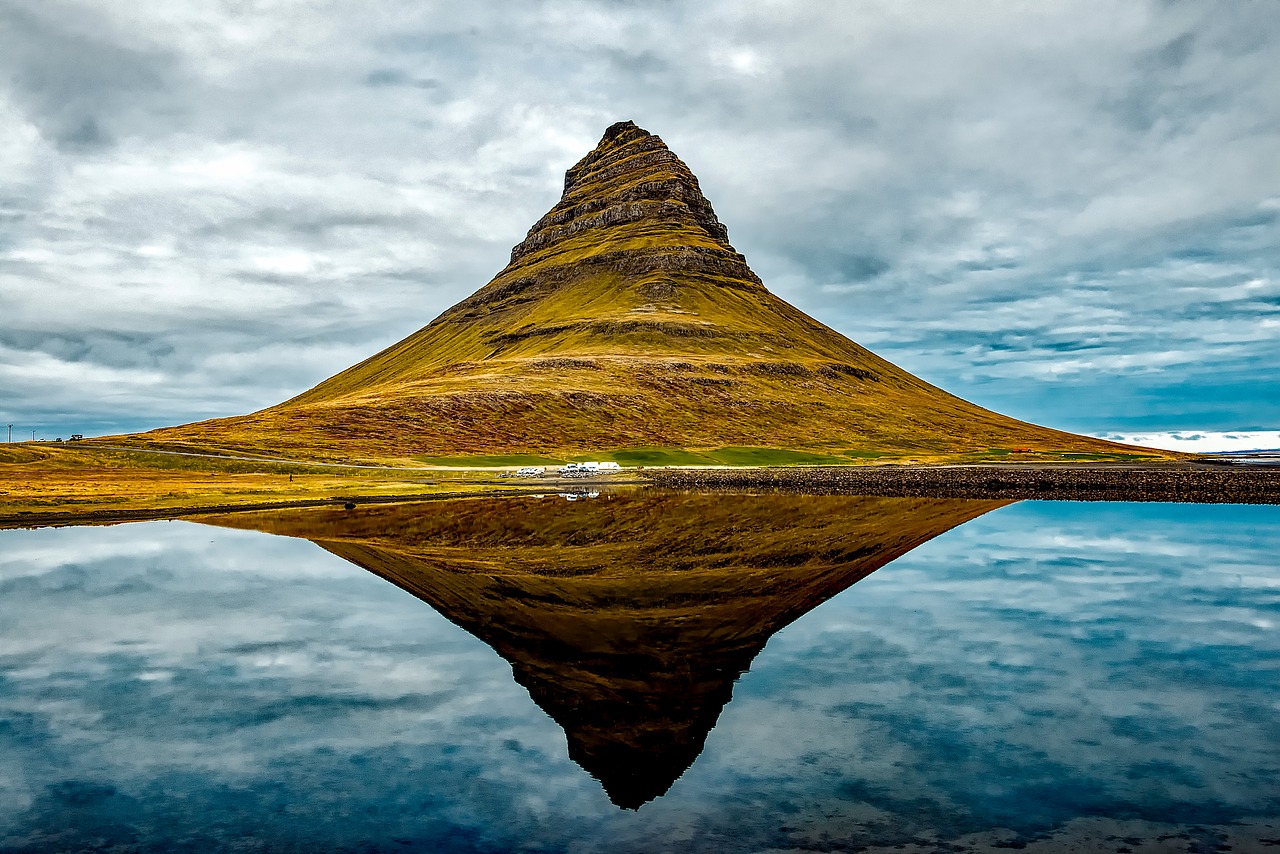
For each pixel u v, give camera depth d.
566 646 23.48
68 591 33.69
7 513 68.12
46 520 66.50
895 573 35.69
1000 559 39.72
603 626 25.88
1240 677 20.08
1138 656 22.08
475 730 16.70
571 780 14.13
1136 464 158.75
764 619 26.72
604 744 15.81
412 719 17.47
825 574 35.59
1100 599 29.97
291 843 12.02
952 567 37.31
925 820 12.38
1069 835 11.89
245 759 15.37
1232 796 13.15
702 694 18.80
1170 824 12.19
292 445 168.75
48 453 135.62
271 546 47.28
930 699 18.36
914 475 115.75
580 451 188.88
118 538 52.75
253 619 27.77
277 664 22.09
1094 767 14.41
